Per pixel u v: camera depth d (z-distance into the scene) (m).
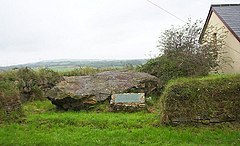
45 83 19.05
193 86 11.90
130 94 15.04
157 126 11.62
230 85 11.94
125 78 17.20
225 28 21.94
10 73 17.70
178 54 19.52
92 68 22.58
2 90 13.21
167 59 19.88
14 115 12.82
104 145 9.61
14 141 9.98
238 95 11.89
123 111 14.41
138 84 16.75
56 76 20.05
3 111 12.73
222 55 22.00
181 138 10.27
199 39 20.83
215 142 9.88
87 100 15.23
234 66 21.03
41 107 16.23
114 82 16.67
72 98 15.10
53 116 13.01
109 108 14.70
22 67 18.91
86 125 11.88
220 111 11.74
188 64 18.91
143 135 10.52
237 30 20.34
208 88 11.89
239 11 23.31
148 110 14.31
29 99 17.69
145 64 20.80
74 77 17.34
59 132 11.06
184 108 11.70
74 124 12.04
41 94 18.31
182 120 11.68
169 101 11.74
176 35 20.45
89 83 16.47
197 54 19.34
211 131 11.00
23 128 11.63
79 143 9.75
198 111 11.70
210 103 11.78
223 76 12.55
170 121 11.68
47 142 9.87
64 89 15.56
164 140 10.08
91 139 10.13
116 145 9.60
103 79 16.95
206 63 19.28
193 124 11.66
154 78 17.80
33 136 10.54
